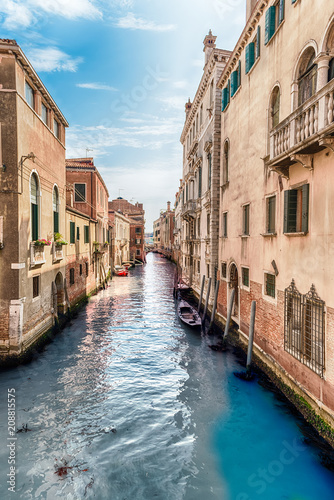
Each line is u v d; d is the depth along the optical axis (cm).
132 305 2123
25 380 957
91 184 2445
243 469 619
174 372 1052
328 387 637
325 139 566
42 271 1222
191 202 2247
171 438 709
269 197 954
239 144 1234
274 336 909
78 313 1831
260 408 817
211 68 1691
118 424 761
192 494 560
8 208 976
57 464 625
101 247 2702
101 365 1101
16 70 970
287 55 827
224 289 1459
